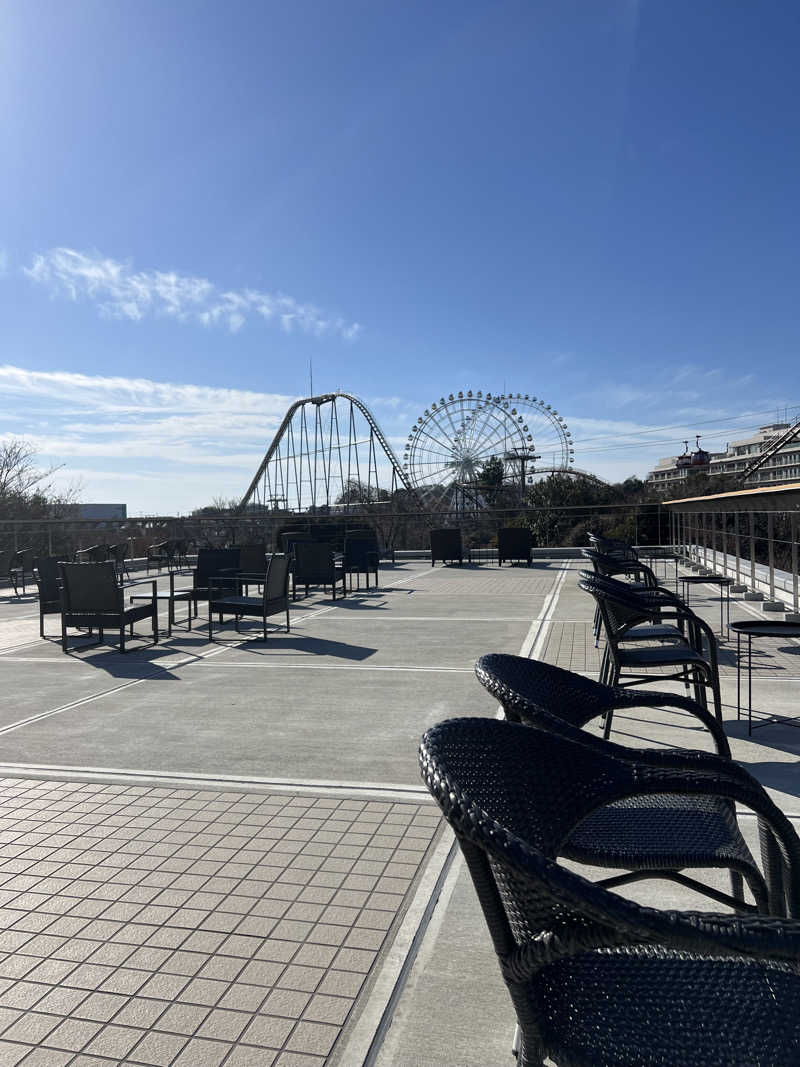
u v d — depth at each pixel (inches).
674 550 684.1
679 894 91.4
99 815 122.2
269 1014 72.1
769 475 3405.5
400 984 76.1
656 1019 43.5
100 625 271.6
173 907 92.7
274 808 123.5
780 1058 40.3
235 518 794.2
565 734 62.8
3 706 195.8
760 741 151.2
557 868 36.8
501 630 303.4
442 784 42.1
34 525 676.1
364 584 517.3
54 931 87.8
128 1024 71.2
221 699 197.6
